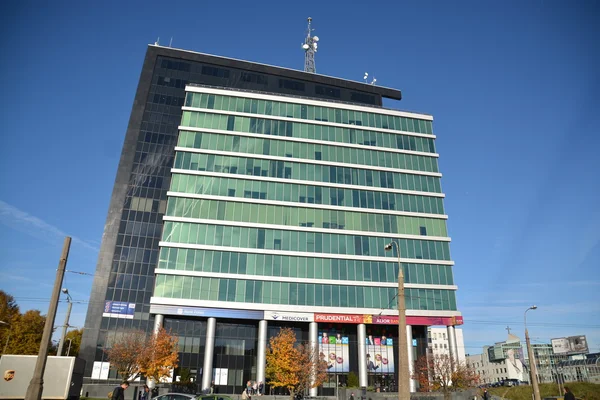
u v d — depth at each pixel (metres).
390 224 70.94
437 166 77.50
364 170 74.06
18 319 65.62
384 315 64.88
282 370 53.97
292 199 69.38
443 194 74.81
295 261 65.62
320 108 77.19
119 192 71.19
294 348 56.75
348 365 64.31
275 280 63.84
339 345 65.12
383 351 65.62
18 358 28.52
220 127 71.88
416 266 68.75
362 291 65.75
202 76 82.56
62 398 28.95
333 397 54.69
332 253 67.06
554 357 115.62
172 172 67.44
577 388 62.84
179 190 66.69
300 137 74.00
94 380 59.41
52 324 18.45
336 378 63.31
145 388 40.16
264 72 85.75
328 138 75.12
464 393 49.81
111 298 64.31
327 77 88.69
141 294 65.44
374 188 72.75
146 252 68.12
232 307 61.31
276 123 74.19
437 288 68.00
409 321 65.44
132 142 74.88
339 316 63.62
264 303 62.47
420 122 80.50
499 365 127.25
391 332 66.81
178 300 60.25
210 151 69.62
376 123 78.38
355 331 66.25
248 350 62.78
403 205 72.81
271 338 59.38
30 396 17.20
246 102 74.62
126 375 48.25
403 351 20.44
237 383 61.03
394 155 76.50
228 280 62.72
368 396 51.22
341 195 71.31
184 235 63.97
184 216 65.12
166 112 78.19
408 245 70.00
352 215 70.31
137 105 77.62
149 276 66.81
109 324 62.81
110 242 67.69
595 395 59.44
